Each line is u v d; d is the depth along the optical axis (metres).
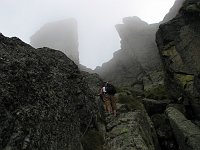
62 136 16.48
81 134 20.98
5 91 13.35
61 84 19.30
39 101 15.41
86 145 20.88
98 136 23.28
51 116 15.88
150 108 43.16
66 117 17.94
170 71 46.66
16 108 13.55
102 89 28.39
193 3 46.16
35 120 14.21
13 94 13.75
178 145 34.38
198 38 44.41
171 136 35.81
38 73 16.94
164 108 43.22
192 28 46.00
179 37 47.75
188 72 43.69
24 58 16.64
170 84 47.84
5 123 12.39
